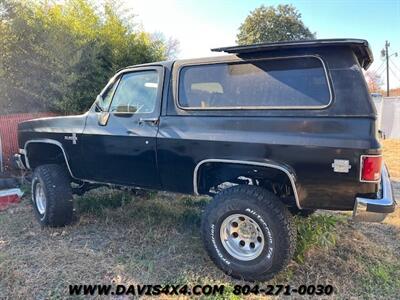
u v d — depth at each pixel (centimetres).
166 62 351
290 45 283
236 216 302
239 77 312
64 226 425
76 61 776
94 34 855
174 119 333
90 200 490
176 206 486
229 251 307
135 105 365
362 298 284
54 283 298
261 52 301
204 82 327
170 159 332
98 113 392
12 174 662
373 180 258
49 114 777
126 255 350
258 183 327
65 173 429
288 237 286
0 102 779
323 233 345
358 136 259
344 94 268
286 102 288
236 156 297
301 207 283
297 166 276
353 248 365
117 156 368
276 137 282
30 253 352
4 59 760
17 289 288
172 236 393
